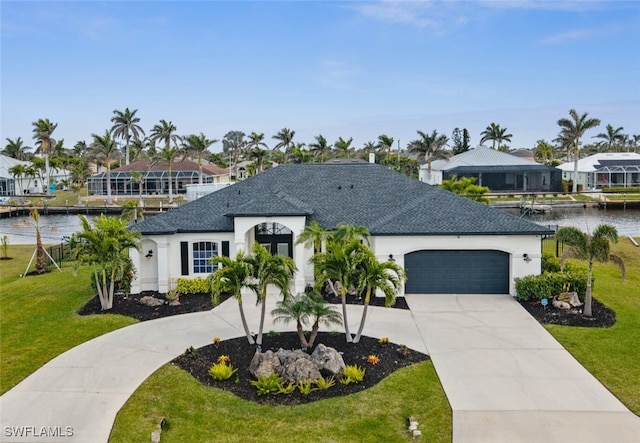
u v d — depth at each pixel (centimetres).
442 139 8062
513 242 2366
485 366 1628
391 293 1730
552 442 1212
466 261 2420
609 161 8488
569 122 7744
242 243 2431
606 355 1708
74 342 1841
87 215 6762
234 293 1731
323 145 9625
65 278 2828
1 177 8794
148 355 1711
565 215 6094
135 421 1296
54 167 10425
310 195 2830
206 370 1589
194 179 8294
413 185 2888
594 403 1392
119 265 2183
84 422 1291
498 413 1340
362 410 1351
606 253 2031
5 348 1792
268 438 1230
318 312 1680
